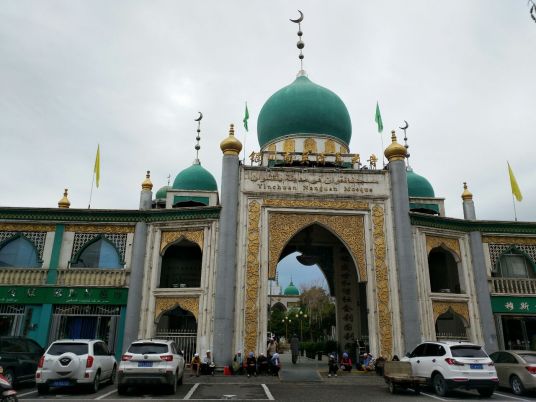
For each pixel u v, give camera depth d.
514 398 10.97
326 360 25.42
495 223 19.06
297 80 23.86
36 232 18.19
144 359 10.68
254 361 15.30
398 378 11.48
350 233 17.88
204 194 21.64
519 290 18.34
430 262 20.42
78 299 17.20
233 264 16.70
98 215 18.36
